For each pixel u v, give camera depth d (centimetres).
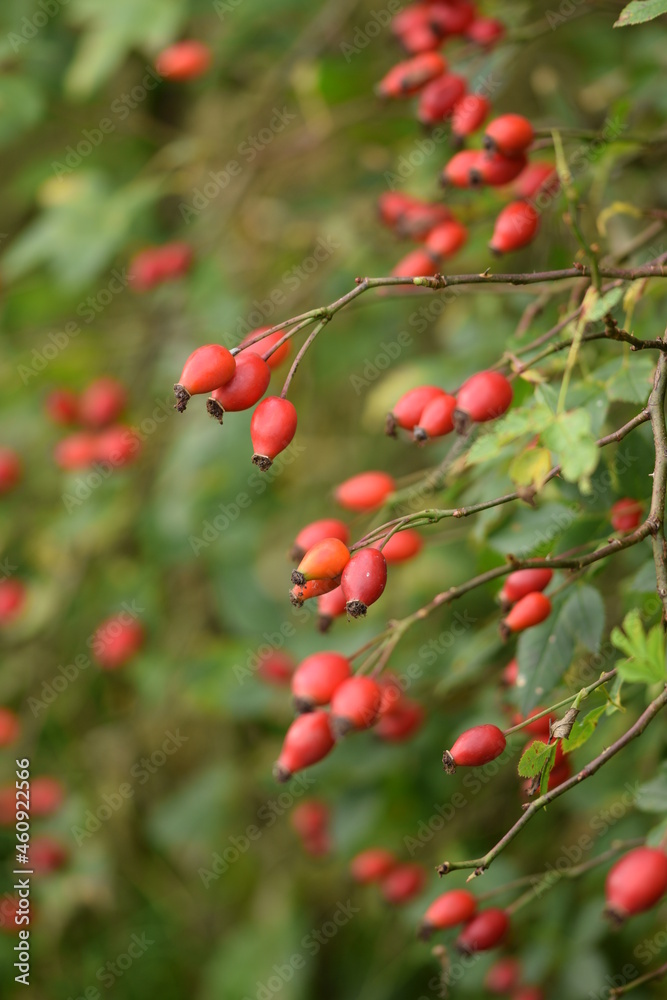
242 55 159
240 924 165
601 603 108
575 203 105
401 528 103
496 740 103
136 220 160
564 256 117
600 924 122
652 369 107
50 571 160
